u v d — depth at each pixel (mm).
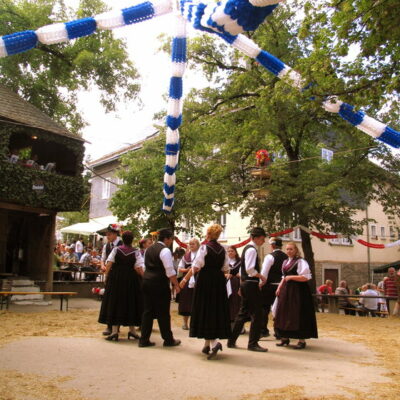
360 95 7324
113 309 6934
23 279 15781
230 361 5684
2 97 15477
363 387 4570
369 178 15180
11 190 14461
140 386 4414
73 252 21062
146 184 16250
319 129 16188
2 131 14336
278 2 3305
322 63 7336
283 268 7047
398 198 15570
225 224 21688
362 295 14305
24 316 10469
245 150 16281
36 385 4352
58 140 15922
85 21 6035
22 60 20281
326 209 13945
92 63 20281
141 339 6480
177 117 8977
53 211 16297
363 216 26844
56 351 6000
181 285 6359
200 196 14492
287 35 14633
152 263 6574
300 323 6805
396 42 7043
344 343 7715
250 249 6523
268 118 14406
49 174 15578
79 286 17547
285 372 5164
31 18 19406
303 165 15828
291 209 14828
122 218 16812
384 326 10758
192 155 16688
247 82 15195
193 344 6859
